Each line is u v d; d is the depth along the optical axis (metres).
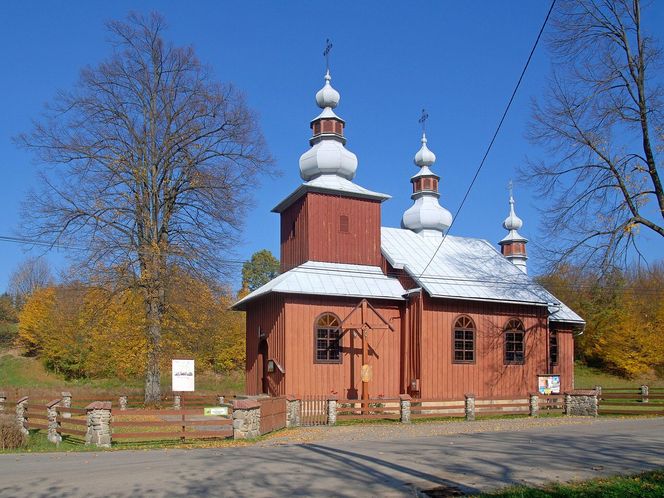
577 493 11.52
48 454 17.61
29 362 58.53
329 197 33.00
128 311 34.59
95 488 12.30
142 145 33.44
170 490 12.09
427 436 21.11
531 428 23.66
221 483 12.71
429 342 31.52
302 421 26.03
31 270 91.62
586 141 28.23
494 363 33.25
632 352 59.75
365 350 29.95
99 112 33.12
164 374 54.31
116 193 32.44
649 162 26.70
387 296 31.62
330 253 32.53
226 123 34.44
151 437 20.86
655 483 12.55
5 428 19.97
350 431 23.05
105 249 31.80
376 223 34.09
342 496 11.66
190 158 33.59
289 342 29.28
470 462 15.02
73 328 50.31
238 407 20.66
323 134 35.41
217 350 53.44
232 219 34.50
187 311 33.72
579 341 63.16
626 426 24.11
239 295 65.50
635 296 59.72
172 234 34.50
